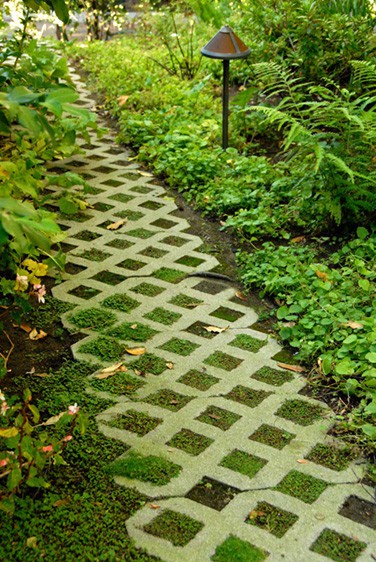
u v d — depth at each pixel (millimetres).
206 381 3781
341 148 4965
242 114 6461
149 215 5402
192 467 3240
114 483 3146
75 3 8516
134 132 6469
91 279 4617
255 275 4590
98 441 3361
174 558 2816
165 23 8719
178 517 2992
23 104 2875
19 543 2861
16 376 3781
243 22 6949
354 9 6914
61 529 2928
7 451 3031
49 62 5906
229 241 5094
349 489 3158
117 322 4215
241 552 2842
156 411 3562
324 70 6613
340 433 3461
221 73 7836
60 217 5309
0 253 3840
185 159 5883
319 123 5055
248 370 3873
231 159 5887
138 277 4656
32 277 3639
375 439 3375
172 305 4395
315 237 5043
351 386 3635
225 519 2992
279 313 4176
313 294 4316
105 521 2963
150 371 3836
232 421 3518
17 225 2361
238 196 5410
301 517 3014
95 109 7250
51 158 5625
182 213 5457
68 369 3828
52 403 3582
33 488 3111
